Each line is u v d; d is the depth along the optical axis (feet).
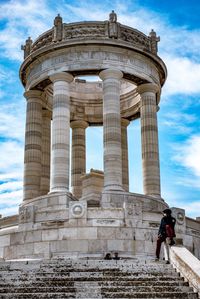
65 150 105.50
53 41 111.86
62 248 90.68
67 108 108.68
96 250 89.97
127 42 111.24
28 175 114.32
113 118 106.83
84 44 109.60
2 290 57.06
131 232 91.81
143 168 113.50
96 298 55.36
